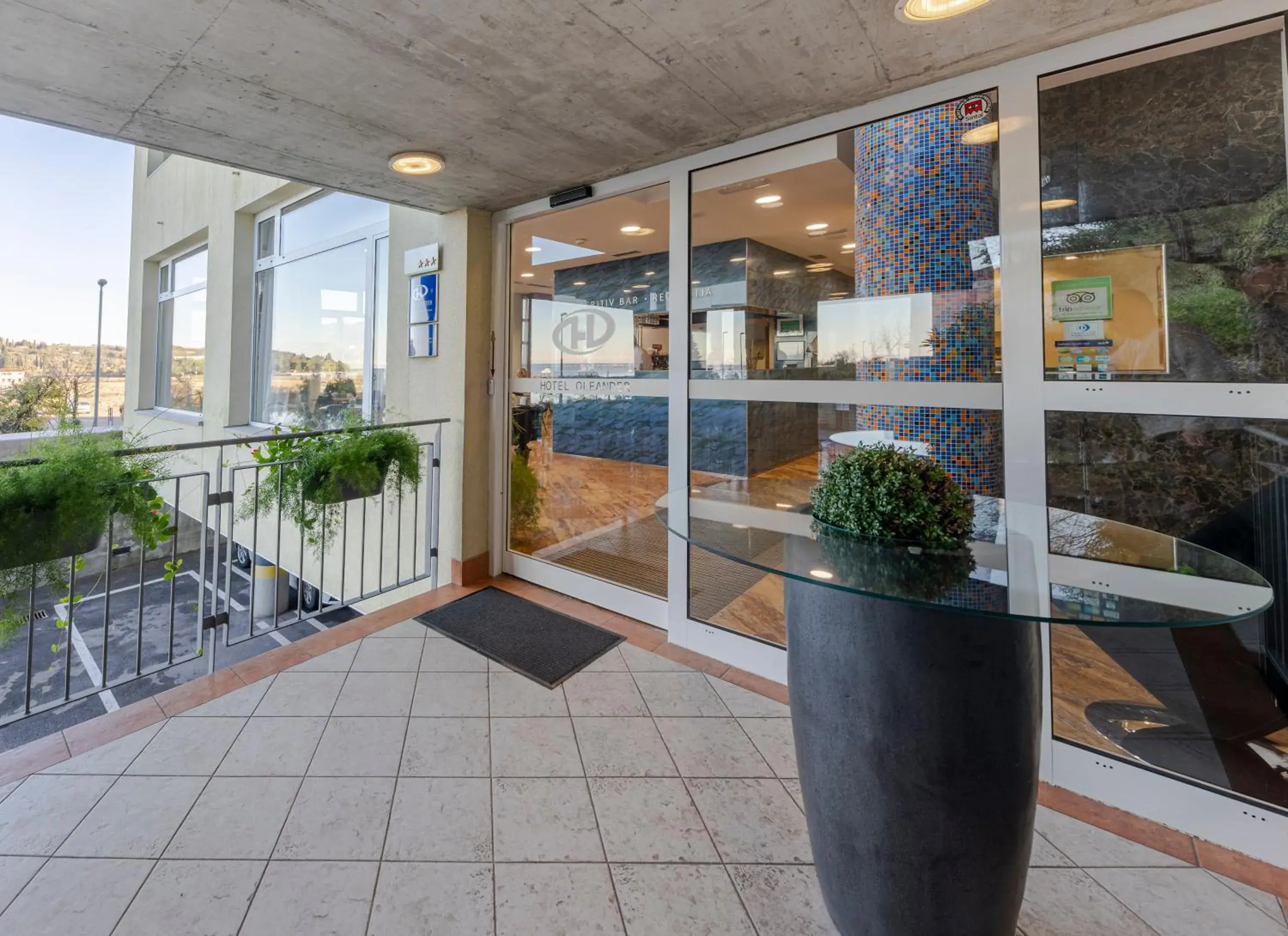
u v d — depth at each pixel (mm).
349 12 1443
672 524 1510
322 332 4652
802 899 1347
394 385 3842
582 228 3129
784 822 1588
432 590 3305
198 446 2371
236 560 5508
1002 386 1806
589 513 3270
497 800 1652
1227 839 1482
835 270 2225
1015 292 1758
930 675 1076
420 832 1528
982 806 1080
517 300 3387
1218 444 1494
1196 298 1513
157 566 5918
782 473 2314
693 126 2162
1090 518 1485
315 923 1264
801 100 1959
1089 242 1646
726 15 1467
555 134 2229
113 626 4828
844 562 1146
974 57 1692
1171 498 1560
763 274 2434
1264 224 1427
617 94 1902
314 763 1798
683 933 1258
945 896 1102
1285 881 1377
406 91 1872
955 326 1898
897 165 1979
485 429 3443
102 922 1251
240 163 2521
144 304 7238
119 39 1554
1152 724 1608
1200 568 1145
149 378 7273
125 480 2086
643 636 2730
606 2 1410
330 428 4109
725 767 1815
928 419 1960
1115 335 1618
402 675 2355
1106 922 1276
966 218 1865
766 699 2207
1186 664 1563
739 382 2463
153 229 6961
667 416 2873
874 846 1134
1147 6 1447
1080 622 895
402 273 3779
